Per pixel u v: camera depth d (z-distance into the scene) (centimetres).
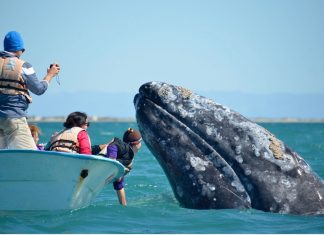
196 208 3186
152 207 3309
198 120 3169
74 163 3050
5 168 3034
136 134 3575
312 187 3109
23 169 3038
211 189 3127
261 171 3102
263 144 3139
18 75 3069
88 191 3238
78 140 3256
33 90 3117
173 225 2983
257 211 3089
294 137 13225
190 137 3164
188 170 3147
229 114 3195
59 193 3123
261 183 3089
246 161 3117
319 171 5259
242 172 3114
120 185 3509
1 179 3069
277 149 3139
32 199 3130
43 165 3027
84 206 3291
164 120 3183
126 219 3088
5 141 3127
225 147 3136
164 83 3250
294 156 3164
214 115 3181
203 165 3139
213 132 3148
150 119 3194
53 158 3009
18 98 3081
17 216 3081
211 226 2945
